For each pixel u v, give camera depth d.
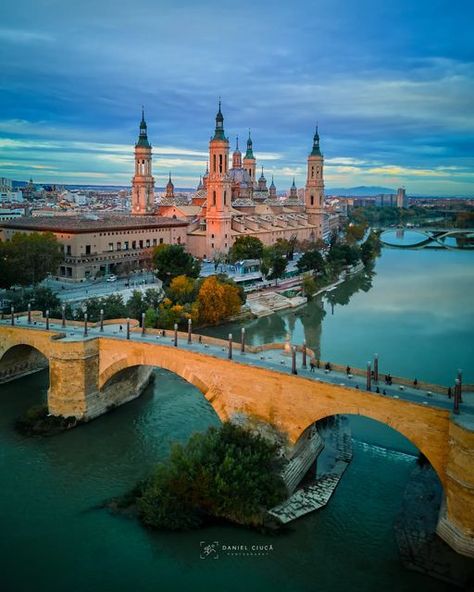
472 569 62.31
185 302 168.75
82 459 88.00
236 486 71.38
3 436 95.12
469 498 63.06
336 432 95.75
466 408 68.44
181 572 63.50
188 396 113.25
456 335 163.00
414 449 90.12
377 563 64.06
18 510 74.50
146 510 72.25
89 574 63.19
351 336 161.50
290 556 65.62
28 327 111.25
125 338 101.06
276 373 79.56
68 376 99.00
